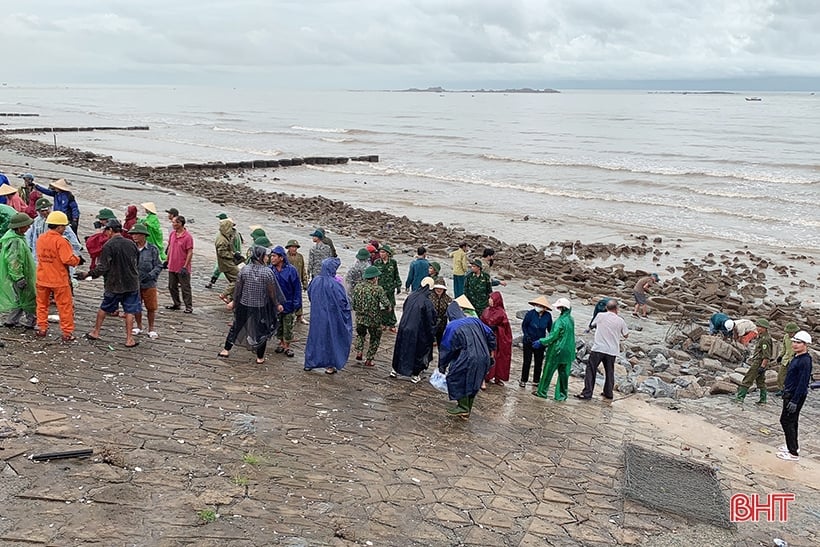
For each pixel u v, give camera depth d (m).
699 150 65.38
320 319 10.42
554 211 36.56
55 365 9.09
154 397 8.64
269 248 11.23
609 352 11.50
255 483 6.96
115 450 7.07
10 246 9.80
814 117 125.75
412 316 10.50
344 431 8.62
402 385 10.70
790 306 20.56
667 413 11.34
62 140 72.31
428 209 36.84
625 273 23.56
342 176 50.47
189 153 62.34
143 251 10.66
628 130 94.31
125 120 110.31
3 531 5.57
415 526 6.72
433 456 8.31
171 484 6.66
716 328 16.78
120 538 5.71
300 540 6.11
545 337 11.28
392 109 176.75
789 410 9.65
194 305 13.42
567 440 9.48
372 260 14.07
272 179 47.75
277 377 10.14
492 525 6.94
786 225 33.03
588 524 7.24
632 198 40.41
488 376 11.70
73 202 13.46
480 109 177.38
